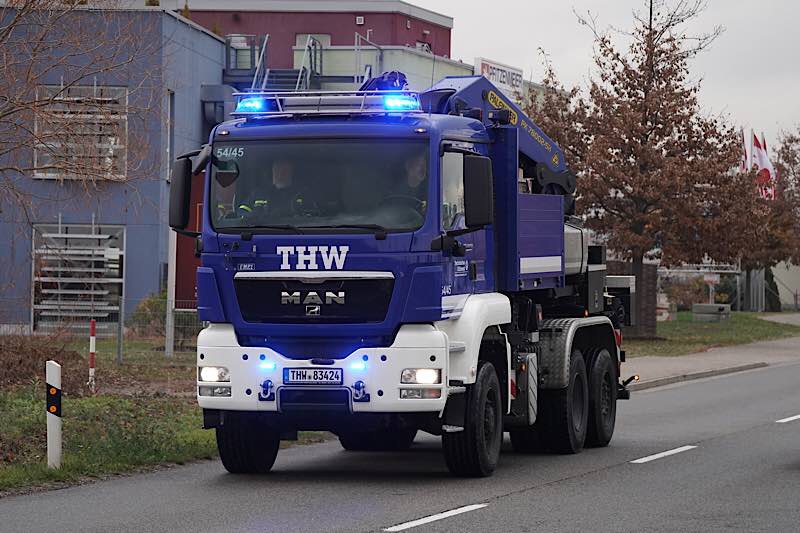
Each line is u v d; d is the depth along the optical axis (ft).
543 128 222.69
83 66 118.93
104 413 89.71
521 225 74.08
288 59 303.48
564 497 59.93
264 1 302.25
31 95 110.52
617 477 67.77
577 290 86.38
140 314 139.74
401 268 62.08
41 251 143.64
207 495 60.23
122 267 191.01
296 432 69.67
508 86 269.44
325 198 63.10
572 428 79.87
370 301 62.18
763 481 66.03
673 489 62.85
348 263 62.28
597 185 211.41
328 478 67.31
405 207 62.59
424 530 50.57
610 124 214.28
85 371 113.60
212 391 63.62
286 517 53.67
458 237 65.57
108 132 112.88
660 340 215.92
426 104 73.00
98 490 61.87
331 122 64.13
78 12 119.14
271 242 62.85
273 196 63.62
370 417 63.21
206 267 64.13
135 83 147.02
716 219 210.18
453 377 64.23
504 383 71.36
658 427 97.09
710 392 133.90
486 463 67.26
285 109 65.41
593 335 85.81
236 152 64.39
